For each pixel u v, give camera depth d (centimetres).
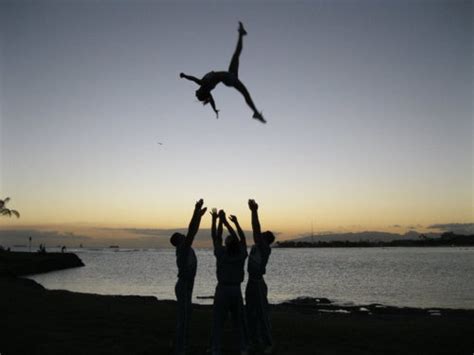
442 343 846
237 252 723
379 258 12938
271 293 3128
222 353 779
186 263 730
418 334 926
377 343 846
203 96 555
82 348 794
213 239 757
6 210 5622
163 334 919
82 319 1070
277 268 7562
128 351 777
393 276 4953
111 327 980
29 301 1359
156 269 7094
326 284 3919
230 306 721
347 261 10931
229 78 546
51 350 777
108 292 3053
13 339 853
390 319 1212
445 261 9681
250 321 795
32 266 5503
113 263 10469
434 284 3784
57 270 6531
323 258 14438
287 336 910
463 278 4497
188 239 726
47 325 991
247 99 551
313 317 1236
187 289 737
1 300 1363
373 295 2934
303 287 3628
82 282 4131
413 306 2264
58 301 1380
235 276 720
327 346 822
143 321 1048
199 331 960
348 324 1063
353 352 774
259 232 772
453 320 1187
